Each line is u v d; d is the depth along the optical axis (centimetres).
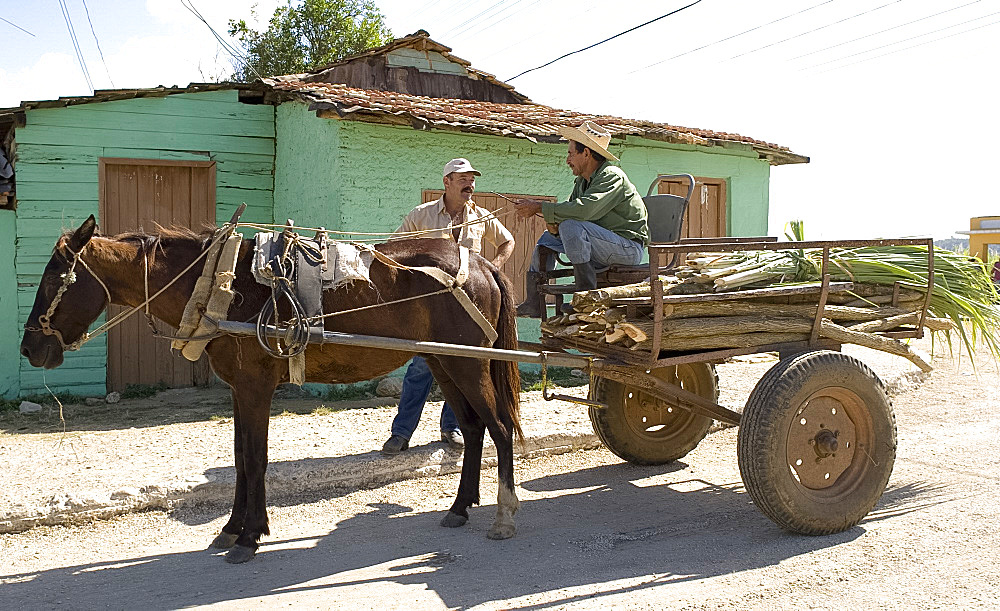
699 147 1253
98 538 501
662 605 393
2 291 936
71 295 449
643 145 1198
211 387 1048
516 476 650
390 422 780
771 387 470
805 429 485
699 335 479
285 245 473
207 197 1051
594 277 535
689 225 1271
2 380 936
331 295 474
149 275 461
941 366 1133
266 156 1088
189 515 546
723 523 524
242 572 446
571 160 580
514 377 530
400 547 488
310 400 949
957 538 474
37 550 480
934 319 557
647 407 653
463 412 546
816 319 505
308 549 485
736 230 1308
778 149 1285
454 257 521
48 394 953
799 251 533
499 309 532
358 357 492
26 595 413
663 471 657
